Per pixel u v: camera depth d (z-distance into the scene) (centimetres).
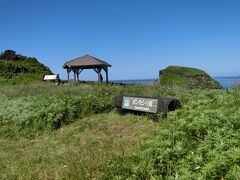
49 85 3056
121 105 1314
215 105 886
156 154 580
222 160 466
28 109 1443
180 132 645
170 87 1977
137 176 554
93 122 1231
